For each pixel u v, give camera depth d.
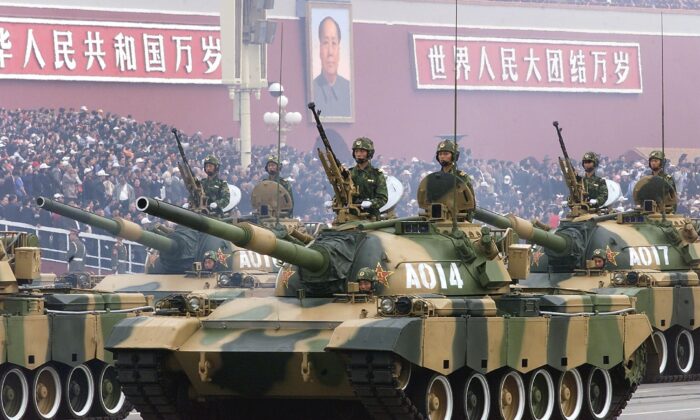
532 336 55.12
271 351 50.72
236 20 121.62
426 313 50.47
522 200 135.25
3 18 125.56
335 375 50.72
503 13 154.75
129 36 131.62
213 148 120.44
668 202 88.25
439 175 59.47
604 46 161.50
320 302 53.84
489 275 56.41
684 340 82.38
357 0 145.50
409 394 51.25
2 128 109.69
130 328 52.44
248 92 123.06
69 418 62.09
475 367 52.28
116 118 116.75
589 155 88.69
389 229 57.06
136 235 80.19
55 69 127.88
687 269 85.31
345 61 144.12
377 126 147.00
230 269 84.62
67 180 104.44
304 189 120.81
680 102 166.62
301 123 142.00
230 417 56.72
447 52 151.25
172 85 133.62
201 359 51.56
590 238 84.00
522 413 55.47
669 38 166.00
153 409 53.81
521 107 156.25
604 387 60.47
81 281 79.62
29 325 58.94
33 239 63.12
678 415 62.56
